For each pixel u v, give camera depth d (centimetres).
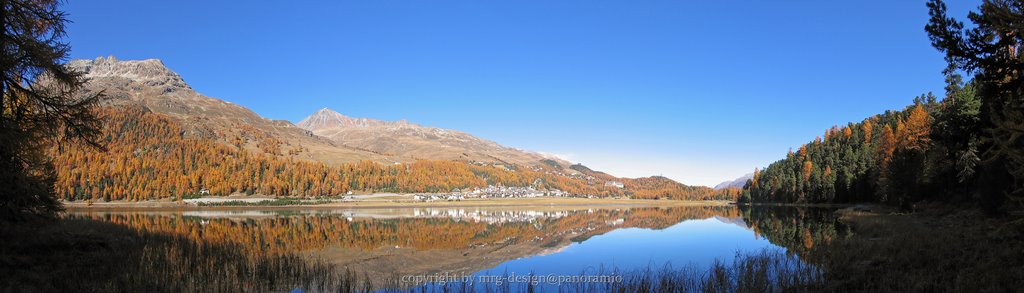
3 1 1488
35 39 1582
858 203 10731
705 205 19525
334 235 5469
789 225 5869
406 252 3850
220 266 2094
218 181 18900
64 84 1662
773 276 2008
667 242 4372
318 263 2495
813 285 1717
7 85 1600
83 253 1906
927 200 6116
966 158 4375
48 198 2189
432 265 3148
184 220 8106
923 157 6119
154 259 1972
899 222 4188
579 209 15675
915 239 2375
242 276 2022
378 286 2256
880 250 2248
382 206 17300
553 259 3328
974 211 3869
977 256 1786
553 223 8006
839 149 14712
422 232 6044
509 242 4716
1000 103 1761
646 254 3459
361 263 3189
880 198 8325
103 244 2091
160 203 16262
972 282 1433
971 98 4941
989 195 3234
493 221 8725
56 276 1609
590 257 3384
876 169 8862
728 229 5809
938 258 1872
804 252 2880
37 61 1548
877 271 1845
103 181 16875
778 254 2741
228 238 4588
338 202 18450
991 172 3173
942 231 2742
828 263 2130
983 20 1611
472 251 3925
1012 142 1370
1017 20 1408
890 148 8219
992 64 1642
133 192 16488
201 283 1803
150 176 18462
